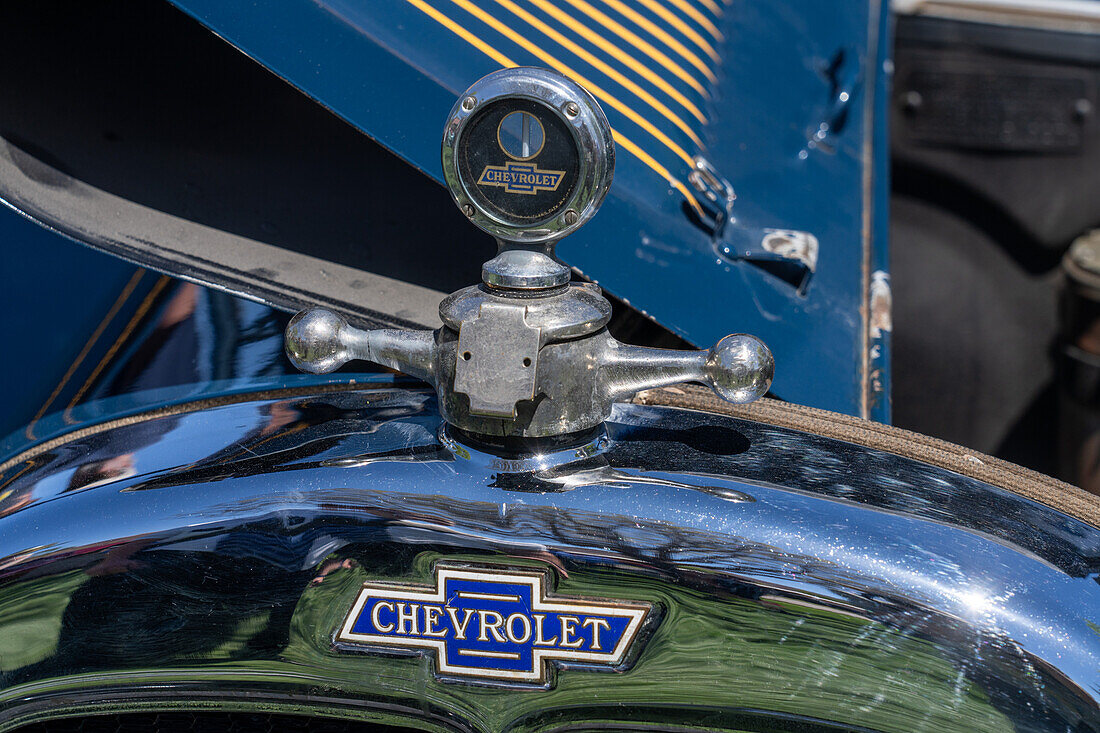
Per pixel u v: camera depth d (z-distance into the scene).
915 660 0.73
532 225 0.73
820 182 1.44
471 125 0.72
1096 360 2.48
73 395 1.03
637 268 0.96
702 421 0.87
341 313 0.95
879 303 1.29
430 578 0.76
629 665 0.76
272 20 0.88
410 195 1.12
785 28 1.70
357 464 0.80
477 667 0.78
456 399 0.77
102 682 0.82
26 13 1.11
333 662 0.79
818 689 0.75
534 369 0.73
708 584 0.74
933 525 0.76
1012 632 0.71
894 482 0.81
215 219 1.02
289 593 0.78
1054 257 2.94
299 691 0.81
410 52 0.92
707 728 0.78
